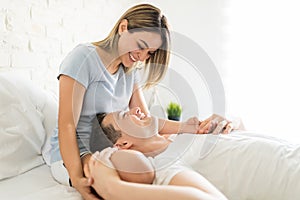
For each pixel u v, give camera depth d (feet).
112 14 8.40
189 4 8.63
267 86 7.68
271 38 7.54
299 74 7.32
